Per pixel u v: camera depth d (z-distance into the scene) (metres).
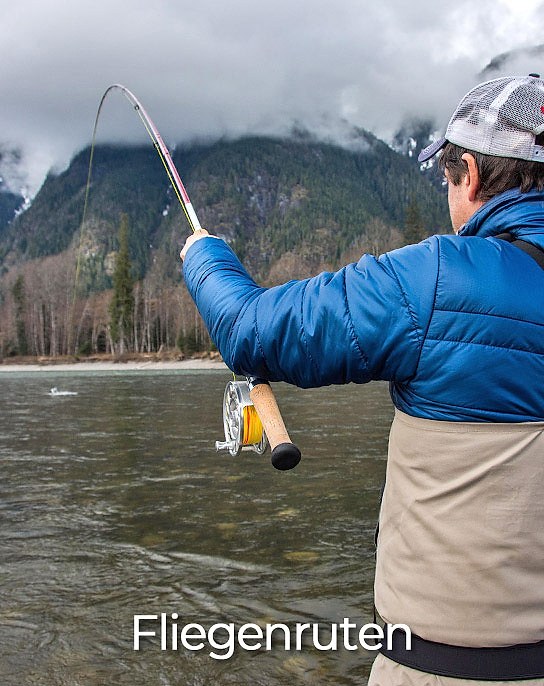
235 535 5.71
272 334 1.28
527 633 1.20
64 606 4.31
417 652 1.25
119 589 4.58
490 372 1.19
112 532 5.89
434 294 1.20
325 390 21.38
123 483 7.86
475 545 1.20
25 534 5.86
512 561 1.19
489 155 1.33
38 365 86.06
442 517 1.22
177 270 154.62
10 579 4.78
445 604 1.22
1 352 97.56
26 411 17.50
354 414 14.32
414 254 1.25
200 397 21.38
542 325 1.20
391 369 1.24
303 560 5.05
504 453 1.19
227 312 1.36
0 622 4.08
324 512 6.38
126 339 95.38
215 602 4.33
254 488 7.41
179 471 8.45
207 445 10.51
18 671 3.49
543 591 1.21
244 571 4.86
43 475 8.44
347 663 3.53
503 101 1.32
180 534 5.79
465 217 1.40
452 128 1.40
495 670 1.20
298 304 1.27
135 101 2.97
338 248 153.75
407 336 1.21
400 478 1.29
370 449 9.77
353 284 1.24
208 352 81.44
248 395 1.68
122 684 3.35
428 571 1.23
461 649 1.21
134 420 14.48
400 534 1.29
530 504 1.19
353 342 1.23
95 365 81.81
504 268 1.22
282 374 1.33
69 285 104.00
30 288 101.62
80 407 18.48
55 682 3.39
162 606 4.29
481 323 1.19
